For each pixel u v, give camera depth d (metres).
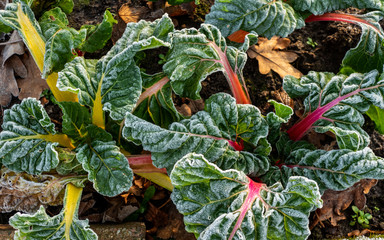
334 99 1.06
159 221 1.12
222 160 0.99
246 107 1.01
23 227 0.96
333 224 1.12
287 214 0.96
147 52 1.20
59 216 0.99
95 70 1.02
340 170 1.00
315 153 1.03
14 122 1.01
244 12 1.06
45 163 0.99
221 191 0.95
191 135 0.98
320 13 1.09
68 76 0.97
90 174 0.97
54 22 1.07
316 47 1.23
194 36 1.02
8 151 1.00
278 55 1.20
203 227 0.96
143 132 0.96
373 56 1.12
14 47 1.14
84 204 1.11
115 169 0.98
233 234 0.93
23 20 1.02
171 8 1.21
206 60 1.02
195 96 1.02
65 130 0.99
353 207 1.13
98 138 1.03
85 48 1.11
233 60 1.04
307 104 1.07
